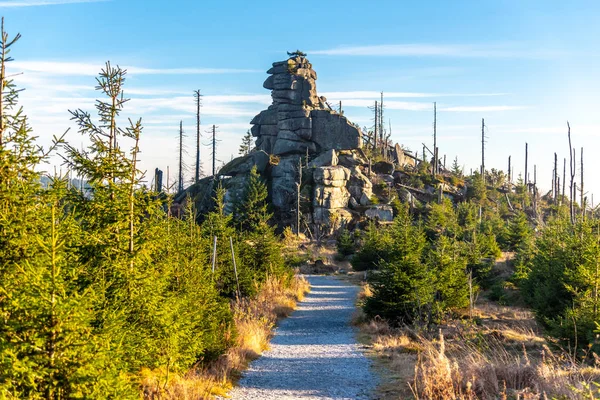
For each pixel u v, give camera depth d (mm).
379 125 114000
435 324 20969
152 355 10516
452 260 26875
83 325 7148
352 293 36406
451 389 10344
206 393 11031
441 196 81188
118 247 10805
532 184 100812
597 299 16516
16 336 6715
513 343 17312
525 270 35031
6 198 8641
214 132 92562
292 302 29500
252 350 16484
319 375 13789
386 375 13633
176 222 21766
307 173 83000
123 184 10930
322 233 75438
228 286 26484
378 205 80688
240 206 70750
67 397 6930
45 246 7523
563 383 10266
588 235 22016
